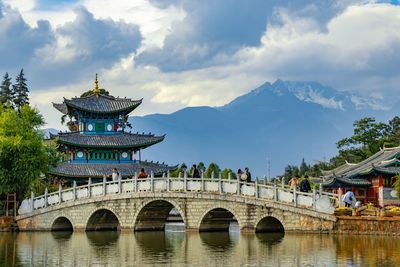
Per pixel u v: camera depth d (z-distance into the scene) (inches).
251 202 2156.7
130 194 2426.2
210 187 2278.5
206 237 2138.3
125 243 1966.0
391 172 3243.1
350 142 5206.7
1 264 1481.3
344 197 2106.3
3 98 4840.1
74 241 2063.2
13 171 2684.5
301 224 2052.2
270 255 1549.0
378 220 1951.3
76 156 3774.6
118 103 3902.6
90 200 2491.4
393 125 5319.9
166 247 1822.1
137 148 3858.3
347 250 1593.3
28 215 2603.3
